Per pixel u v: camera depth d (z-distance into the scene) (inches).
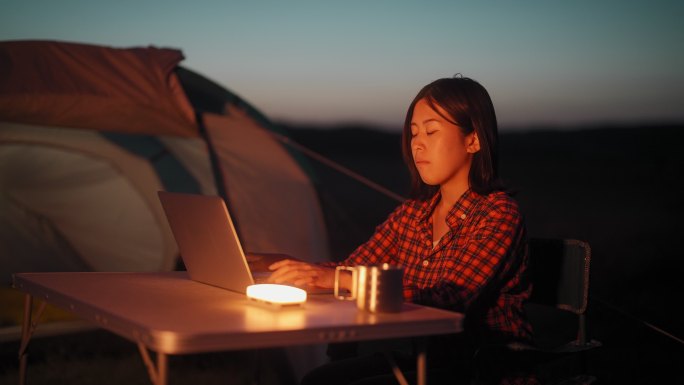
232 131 187.3
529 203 698.8
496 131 81.2
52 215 172.6
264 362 151.8
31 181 168.7
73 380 136.7
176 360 153.3
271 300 61.2
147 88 166.4
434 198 85.6
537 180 1013.2
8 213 172.9
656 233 466.6
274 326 52.8
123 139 168.2
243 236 166.6
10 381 133.6
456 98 80.0
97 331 171.2
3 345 157.4
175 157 171.5
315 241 177.8
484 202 79.7
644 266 329.4
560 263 85.5
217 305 62.5
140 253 173.2
